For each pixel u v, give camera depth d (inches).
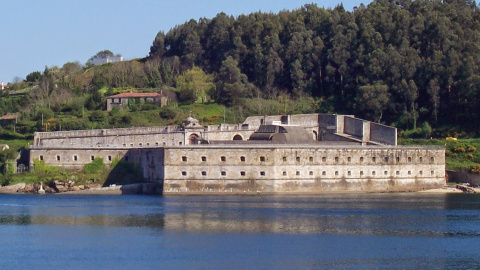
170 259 6432.1
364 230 7706.7
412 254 6668.3
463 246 6998.0
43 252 6683.1
